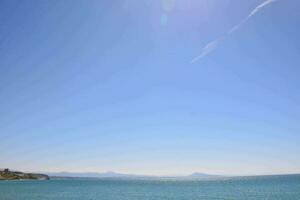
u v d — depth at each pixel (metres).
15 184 129.38
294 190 80.56
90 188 103.94
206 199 61.09
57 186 115.19
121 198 65.06
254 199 59.72
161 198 64.62
